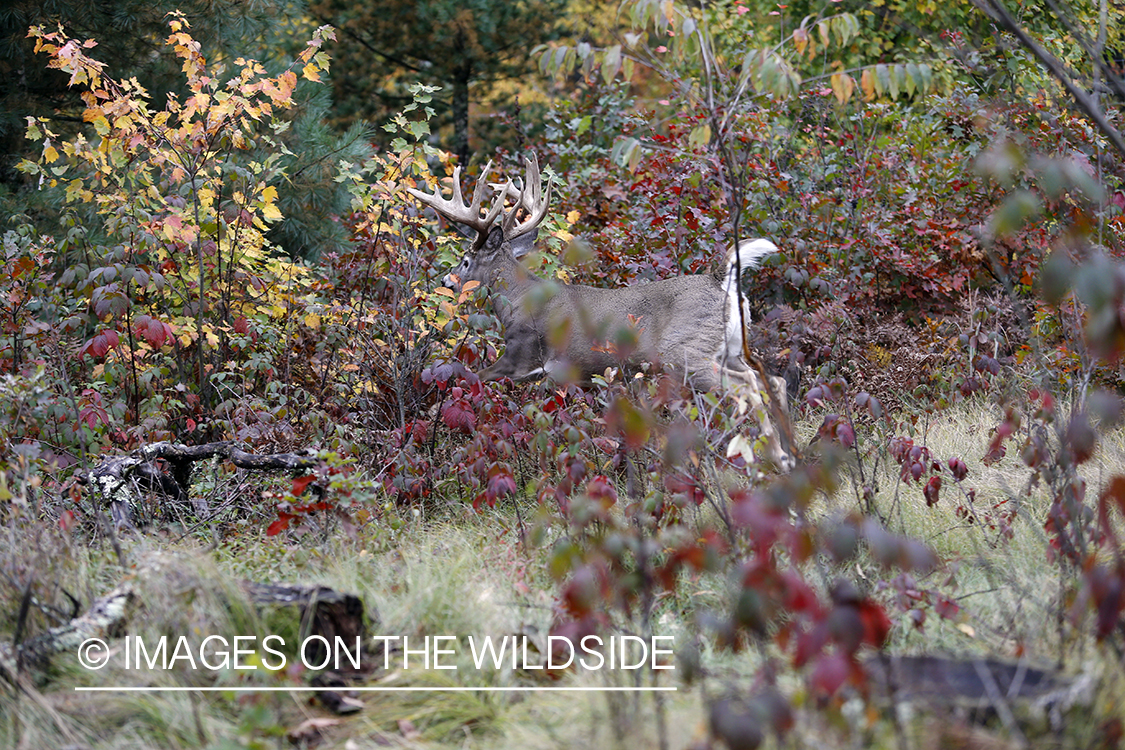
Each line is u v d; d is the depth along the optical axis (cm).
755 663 656
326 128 1923
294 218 1880
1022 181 954
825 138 1664
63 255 1295
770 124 1587
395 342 1267
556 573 547
